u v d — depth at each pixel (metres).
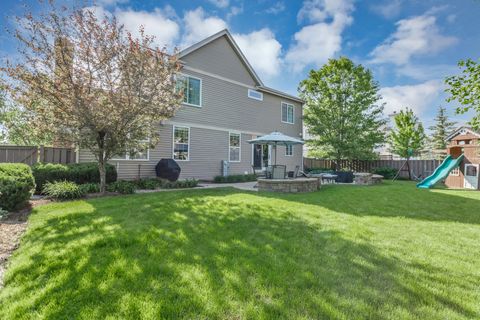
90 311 1.96
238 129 14.06
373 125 17.31
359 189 9.35
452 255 3.09
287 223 4.31
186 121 11.68
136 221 4.14
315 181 9.16
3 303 2.09
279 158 16.81
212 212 4.84
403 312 1.97
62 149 8.75
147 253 2.94
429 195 8.23
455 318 1.92
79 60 6.42
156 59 6.95
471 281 2.46
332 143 17.05
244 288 2.26
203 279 2.40
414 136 20.42
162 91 7.15
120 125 6.65
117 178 9.35
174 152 11.29
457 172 12.35
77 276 2.44
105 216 4.42
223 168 13.01
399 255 3.05
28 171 5.89
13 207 4.77
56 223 4.01
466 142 14.33
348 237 3.65
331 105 17.25
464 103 4.48
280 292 2.21
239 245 3.24
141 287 2.26
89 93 6.37
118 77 6.66
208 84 12.58
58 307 2.01
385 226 4.33
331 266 2.71
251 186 10.27
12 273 2.51
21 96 6.16
